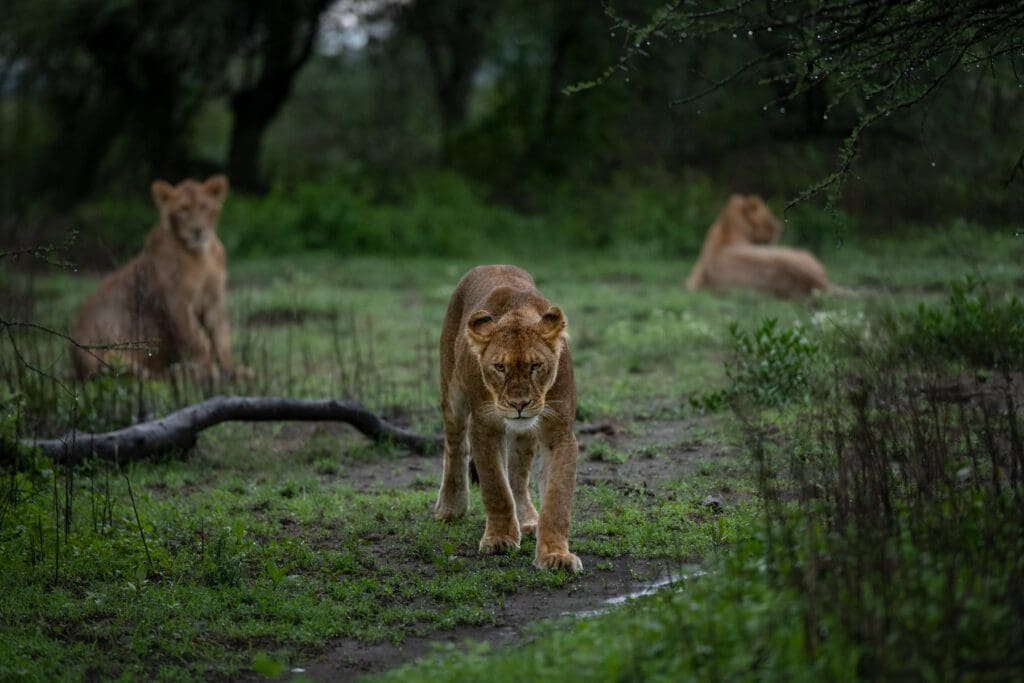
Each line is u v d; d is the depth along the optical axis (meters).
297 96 48.38
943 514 7.43
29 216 33.59
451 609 8.55
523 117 37.59
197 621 8.35
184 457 12.78
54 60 37.00
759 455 9.26
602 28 35.41
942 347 14.26
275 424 14.38
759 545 7.52
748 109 33.41
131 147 39.41
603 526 10.07
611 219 32.97
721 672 5.88
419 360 18.00
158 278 18.16
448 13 37.66
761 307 21.19
